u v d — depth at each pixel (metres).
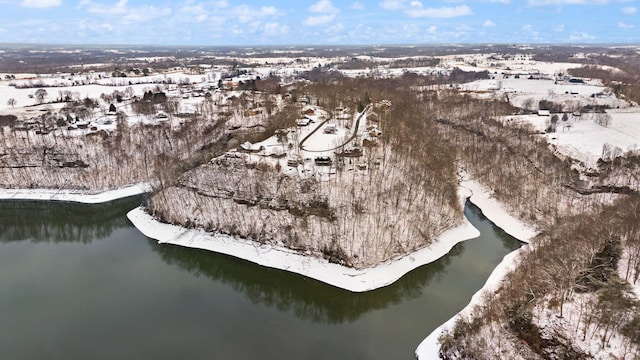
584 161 120.69
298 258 87.75
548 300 63.00
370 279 80.62
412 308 73.62
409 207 95.94
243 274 86.69
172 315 72.94
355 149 112.56
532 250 84.44
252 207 99.62
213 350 63.69
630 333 54.28
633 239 74.06
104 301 77.12
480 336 61.22
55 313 73.12
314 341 65.94
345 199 93.94
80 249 98.88
